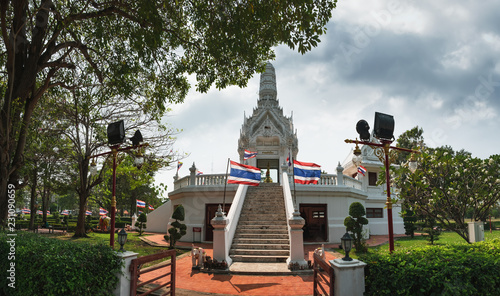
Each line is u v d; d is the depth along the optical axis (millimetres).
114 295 6047
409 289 4562
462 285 4352
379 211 25781
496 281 4477
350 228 15148
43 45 11766
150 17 9547
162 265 7406
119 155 18406
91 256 5883
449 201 10898
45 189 29062
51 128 18156
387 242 19625
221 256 11945
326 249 16234
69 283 5426
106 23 12781
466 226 11000
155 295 8711
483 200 10812
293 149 29109
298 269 11305
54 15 11430
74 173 25141
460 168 10867
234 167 15703
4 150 9945
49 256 5691
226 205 19859
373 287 5000
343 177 20469
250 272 11062
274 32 10531
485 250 6090
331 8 9961
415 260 4910
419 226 32531
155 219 28797
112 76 13938
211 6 10766
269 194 19328
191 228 19641
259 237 14367
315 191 19344
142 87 15641
